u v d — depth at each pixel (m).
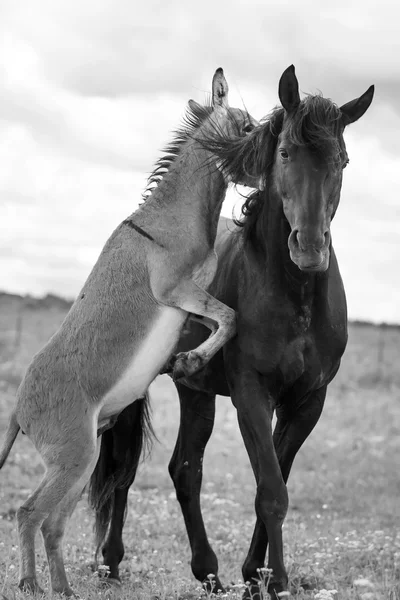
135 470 6.85
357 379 24.50
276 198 5.51
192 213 6.16
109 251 6.17
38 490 5.57
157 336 5.95
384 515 10.94
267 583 5.12
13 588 5.37
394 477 13.69
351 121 5.48
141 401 6.81
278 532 5.21
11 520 8.88
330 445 16.09
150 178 6.44
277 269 5.54
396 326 37.97
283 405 5.88
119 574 6.79
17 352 23.22
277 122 5.49
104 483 6.75
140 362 5.91
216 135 6.03
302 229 5.00
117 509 6.83
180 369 5.63
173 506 10.38
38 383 5.83
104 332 5.86
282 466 5.91
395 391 23.25
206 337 6.30
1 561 6.54
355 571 6.86
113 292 5.97
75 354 5.84
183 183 6.24
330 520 10.07
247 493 11.74
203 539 6.43
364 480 13.37
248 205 5.88
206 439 6.70
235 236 6.25
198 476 6.63
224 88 6.45
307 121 5.11
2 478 11.20
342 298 5.91
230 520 9.71
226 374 5.80
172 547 7.90
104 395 5.83
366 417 19.27
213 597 5.61
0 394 17.31
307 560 6.88
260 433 5.43
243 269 5.88
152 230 6.09
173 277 5.93
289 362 5.56
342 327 5.81
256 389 5.57
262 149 5.52
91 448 5.68
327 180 5.08
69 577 6.25
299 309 5.55
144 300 5.95
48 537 5.61
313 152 5.09
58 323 30.59
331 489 12.48
